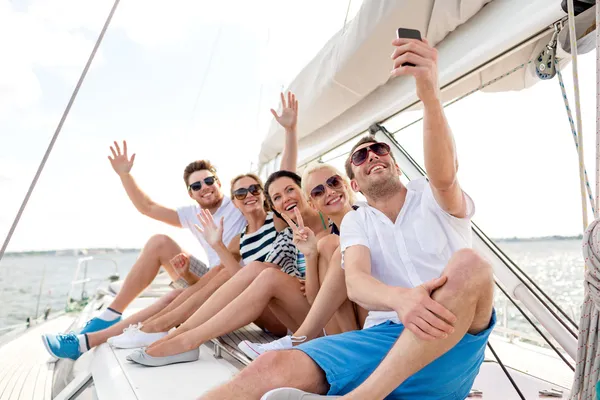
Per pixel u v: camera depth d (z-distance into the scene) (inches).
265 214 106.7
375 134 104.1
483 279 47.3
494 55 65.5
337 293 68.6
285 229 99.0
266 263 86.4
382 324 57.6
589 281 42.1
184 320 94.5
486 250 78.8
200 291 95.8
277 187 96.1
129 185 129.9
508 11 62.2
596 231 41.8
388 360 46.7
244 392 49.1
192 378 70.2
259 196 105.6
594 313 42.5
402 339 47.1
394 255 62.1
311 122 126.0
